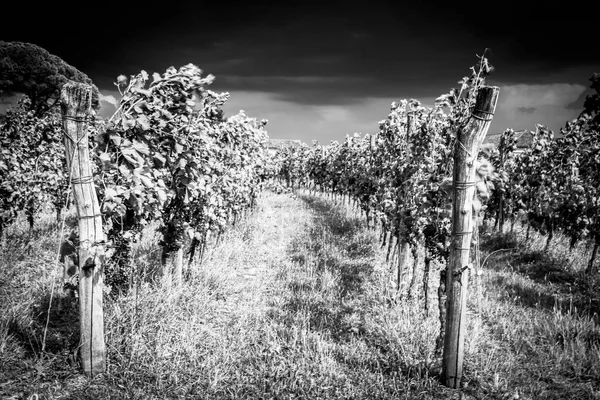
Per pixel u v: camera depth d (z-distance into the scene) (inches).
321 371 153.6
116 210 154.5
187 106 183.0
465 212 144.1
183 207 221.9
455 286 147.0
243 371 153.6
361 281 272.4
